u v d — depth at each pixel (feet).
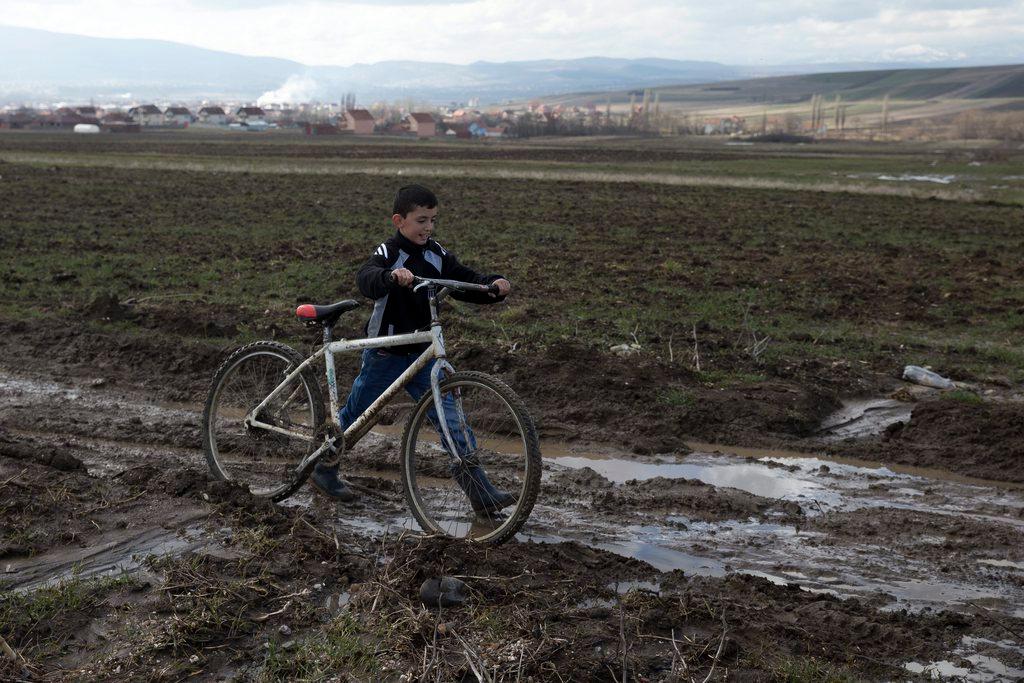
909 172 195.62
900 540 17.79
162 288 42.47
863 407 27.22
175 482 18.11
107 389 27.58
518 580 14.88
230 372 19.61
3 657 11.91
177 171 144.87
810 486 21.18
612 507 19.25
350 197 104.06
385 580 14.15
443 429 16.47
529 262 54.70
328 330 18.22
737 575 15.58
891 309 42.01
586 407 26.12
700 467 22.53
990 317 40.91
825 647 13.17
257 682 11.68
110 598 13.60
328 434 17.97
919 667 12.91
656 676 12.23
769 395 27.02
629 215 87.45
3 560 14.84
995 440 23.45
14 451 19.34
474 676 11.98
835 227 80.38
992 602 15.24
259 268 49.70
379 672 11.97
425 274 16.89
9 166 140.67
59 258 50.65
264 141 409.90
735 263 56.49
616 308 39.96
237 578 14.40
